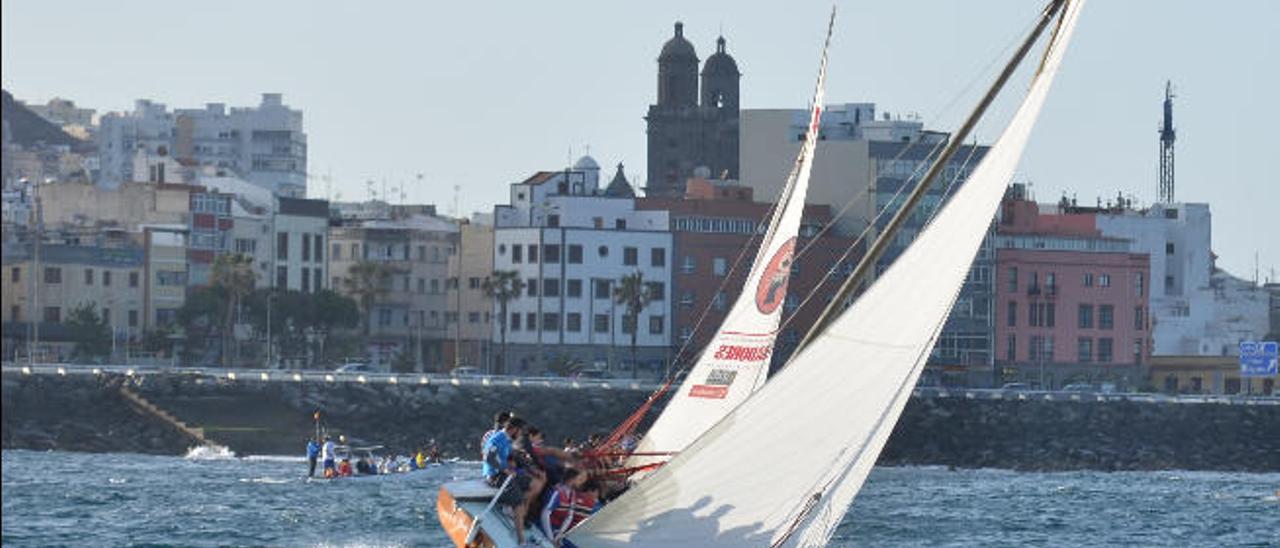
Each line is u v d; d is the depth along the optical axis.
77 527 143.62
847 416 73.12
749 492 73.62
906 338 72.88
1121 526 166.88
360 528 147.12
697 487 73.88
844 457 73.38
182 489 195.12
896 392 73.19
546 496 81.44
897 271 72.62
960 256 72.69
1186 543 149.88
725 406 92.81
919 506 191.38
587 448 96.25
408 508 170.62
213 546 130.25
